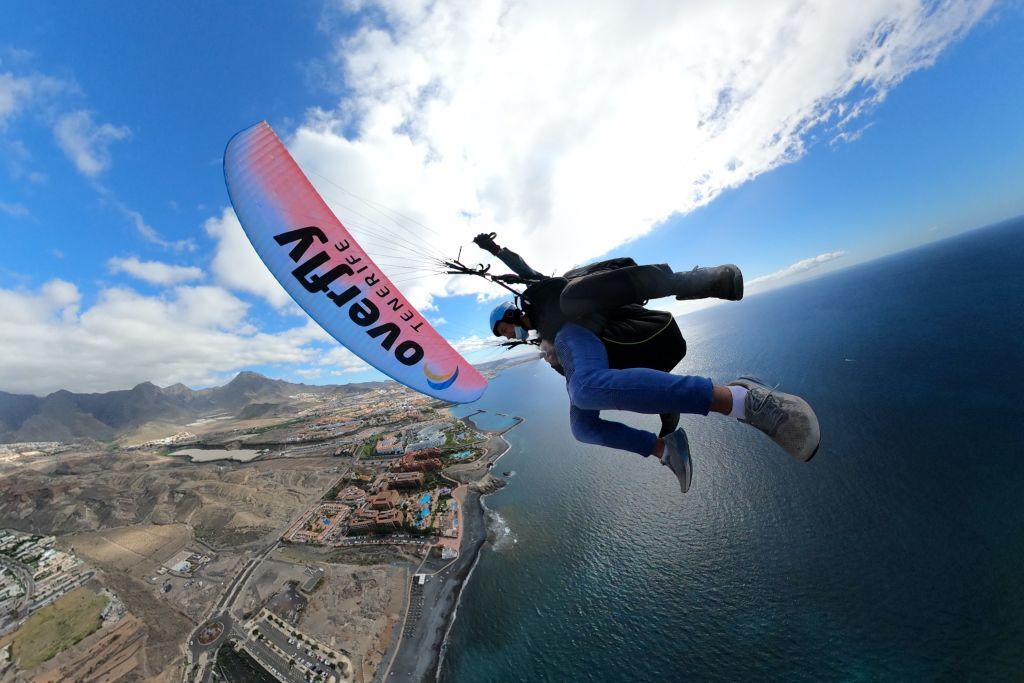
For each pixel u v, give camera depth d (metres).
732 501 62.38
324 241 6.83
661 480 73.94
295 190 6.77
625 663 40.59
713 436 86.38
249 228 6.56
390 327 6.98
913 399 76.06
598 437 5.28
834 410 80.50
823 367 105.69
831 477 61.09
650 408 3.74
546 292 4.93
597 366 4.15
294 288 6.73
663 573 51.03
